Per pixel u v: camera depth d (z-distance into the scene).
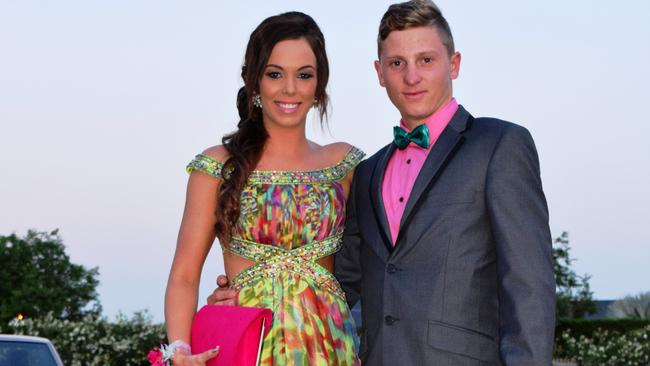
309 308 3.70
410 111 3.59
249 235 3.74
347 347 3.75
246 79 3.88
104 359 16.12
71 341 15.98
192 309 3.72
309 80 3.83
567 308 27.69
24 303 27.27
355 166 3.97
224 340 3.40
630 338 19.00
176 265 3.79
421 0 3.59
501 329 3.27
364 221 3.65
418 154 3.59
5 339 7.80
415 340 3.37
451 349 3.32
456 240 3.38
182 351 3.54
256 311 3.41
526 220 3.32
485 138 3.47
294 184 3.78
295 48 3.79
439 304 3.35
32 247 28.25
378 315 3.49
